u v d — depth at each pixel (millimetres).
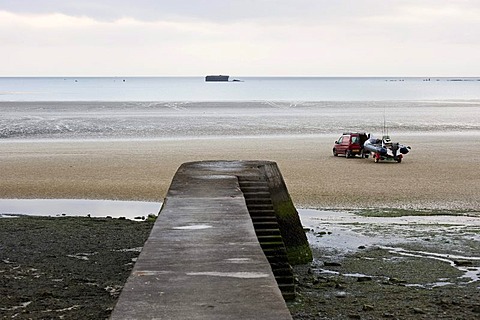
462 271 14617
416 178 30312
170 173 32094
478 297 12445
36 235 18516
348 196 25719
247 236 9297
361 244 17578
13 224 20203
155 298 6461
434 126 66750
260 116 82750
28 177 31156
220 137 54094
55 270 14469
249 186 15062
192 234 9438
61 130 60719
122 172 32531
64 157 39031
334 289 13039
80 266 14883
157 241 8984
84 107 104438
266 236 13297
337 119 77188
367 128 63625
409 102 131625
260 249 8523
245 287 6793
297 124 68688
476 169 33344
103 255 16047
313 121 73375
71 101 131000
